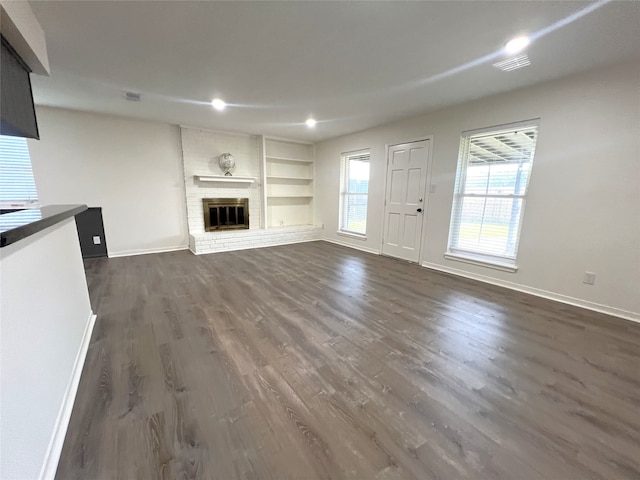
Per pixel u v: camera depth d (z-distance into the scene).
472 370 1.80
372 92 3.13
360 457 1.21
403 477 1.12
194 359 1.89
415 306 2.78
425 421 1.40
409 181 4.34
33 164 3.87
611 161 2.51
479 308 2.73
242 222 5.72
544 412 1.46
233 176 5.38
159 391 1.58
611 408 1.49
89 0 1.63
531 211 3.05
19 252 1.07
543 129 2.88
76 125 4.07
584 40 2.04
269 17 1.81
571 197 2.76
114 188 4.47
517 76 2.69
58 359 1.40
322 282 3.48
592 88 2.55
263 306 2.74
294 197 6.44
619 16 1.75
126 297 2.93
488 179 3.44
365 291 3.18
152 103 3.57
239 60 2.39
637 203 2.41
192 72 2.63
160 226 4.94
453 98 3.32
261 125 4.76
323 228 6.29
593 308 2.70
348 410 1.46
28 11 1.64
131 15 1.78
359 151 5.20
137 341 2.10
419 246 4.29
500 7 1.69
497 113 3.21
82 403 1.48
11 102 1.58
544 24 1.86
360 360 1.90
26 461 0.96
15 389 0.93
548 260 2.97
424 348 2.04
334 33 1.99
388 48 2.19
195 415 1.42
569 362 1.89
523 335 2.23
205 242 4.88
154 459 1.18
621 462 1.20
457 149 3.65
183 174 5.02
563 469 1.16
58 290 1.54
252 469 1.15
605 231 2.59
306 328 2.32
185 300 2.87
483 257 3.57
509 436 1.32
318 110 3.81
